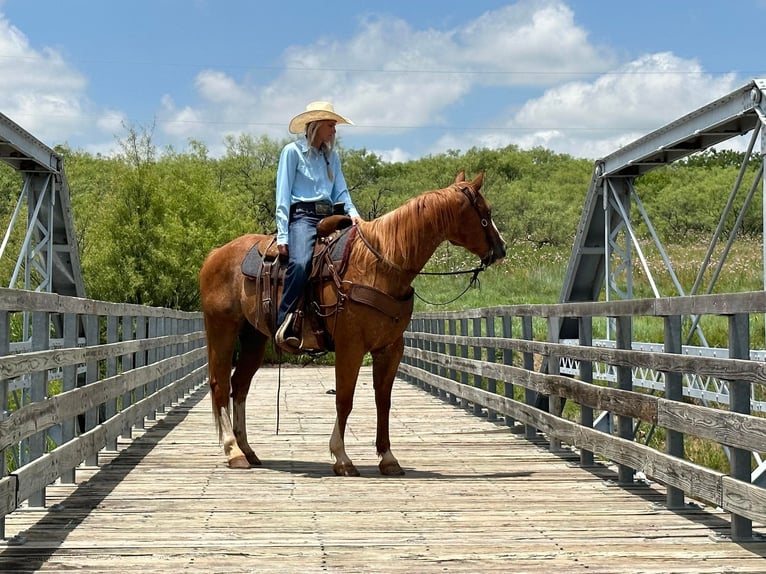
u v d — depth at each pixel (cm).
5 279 2020
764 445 399
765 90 763
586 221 1267
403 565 401
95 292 2144
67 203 1271
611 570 393
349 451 773
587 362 683
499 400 926
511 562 407
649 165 1130
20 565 398
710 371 456
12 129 1044
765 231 772
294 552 423
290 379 1767
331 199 657
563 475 647
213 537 452
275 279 632
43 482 479
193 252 2181
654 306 533
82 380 1306
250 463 693
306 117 643
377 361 640
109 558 411
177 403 1217
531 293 2919
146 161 2258
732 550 429
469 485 605
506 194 5266
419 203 595
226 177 4484
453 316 1232
